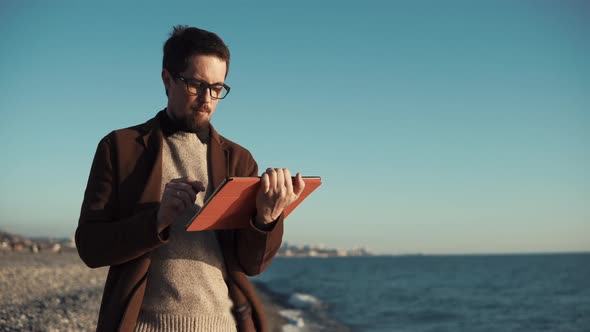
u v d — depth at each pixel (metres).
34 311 10.81
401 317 21.38
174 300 1.69
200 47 1.72
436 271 73.06
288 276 56.00
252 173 2.03
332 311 21.50
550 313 24.25
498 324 20.58
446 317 22.20
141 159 1.77
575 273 63.38
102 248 1.56
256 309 1.84
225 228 1.70
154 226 1.51
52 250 73.06
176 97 1.79
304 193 1.75
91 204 1.68
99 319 1.65
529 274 62.59
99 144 1.78
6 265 27.42
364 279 50.91
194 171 1.86
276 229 1.69
